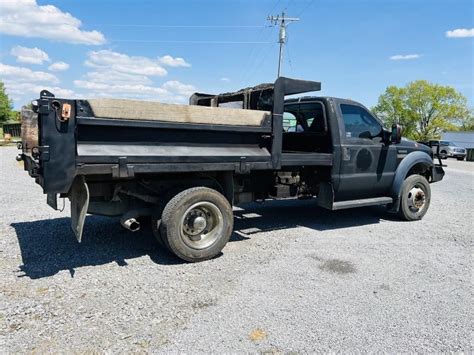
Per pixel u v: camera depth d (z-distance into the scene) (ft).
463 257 16.02
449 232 20.10
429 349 9.17
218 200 14.70
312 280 13.09
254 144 15.61
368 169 20.36
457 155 109.50
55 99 11.34
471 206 28.12
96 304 10.90
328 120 19.11
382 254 16.15
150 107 12.90
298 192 19.86
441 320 10.58
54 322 9.84
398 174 21.71
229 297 11.57
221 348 8.91
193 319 10.19
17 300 11.01
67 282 12.37
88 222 19.98
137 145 12.91
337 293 12.10
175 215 13.84
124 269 13.64
